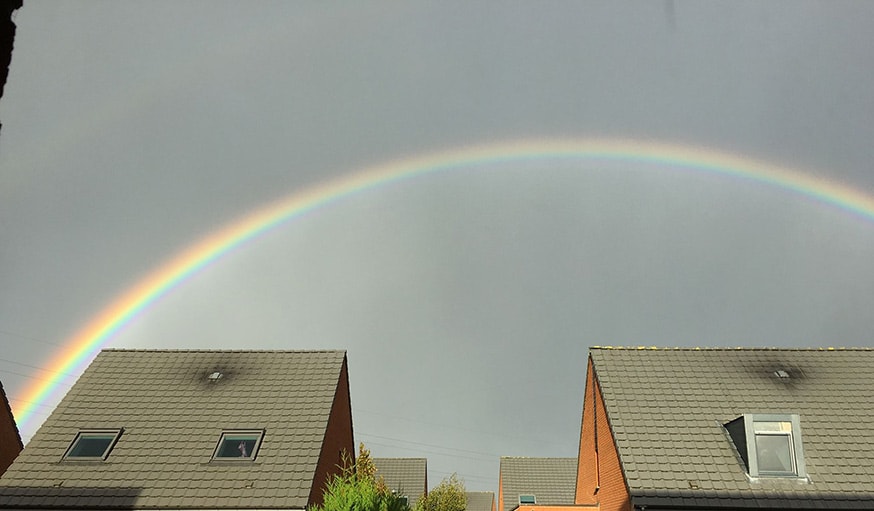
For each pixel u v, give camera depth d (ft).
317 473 53.31
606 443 55.88
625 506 49.19
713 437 49.60
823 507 42.93
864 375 57.77
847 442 48.78
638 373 57.82
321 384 63.82
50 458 53.16
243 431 56.54
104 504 48.55
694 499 43.55
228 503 48.60
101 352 68.80
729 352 61.82
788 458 45.78
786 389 55.72
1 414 69.41
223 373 66.08
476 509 167.63
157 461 52.90
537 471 120.67
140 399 61.11
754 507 42.98
